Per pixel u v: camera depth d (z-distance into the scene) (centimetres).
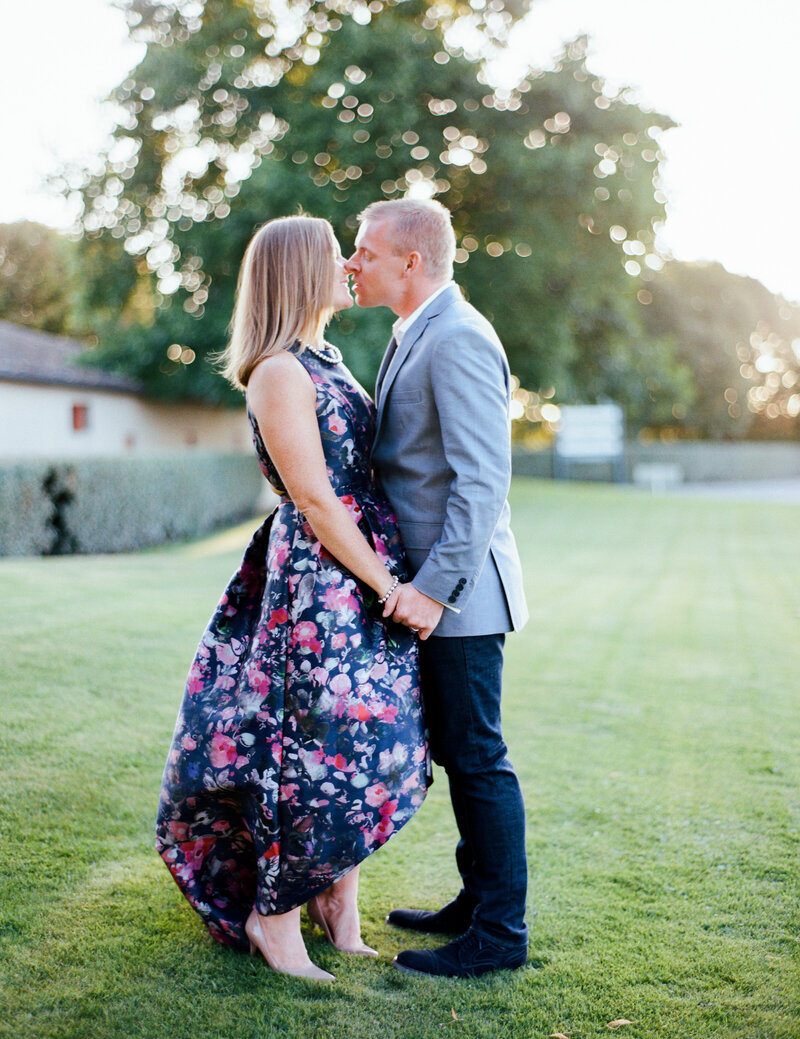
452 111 1534
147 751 311
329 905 205
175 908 216
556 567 1025
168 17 1593
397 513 199
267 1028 172
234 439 2411
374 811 186
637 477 3325
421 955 197
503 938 195
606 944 207
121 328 1812
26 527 1064
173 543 1399
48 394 1670
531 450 3334
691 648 565
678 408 3494
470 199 1661
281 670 183
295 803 182
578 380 2320
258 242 192
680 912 222
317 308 191
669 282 3394
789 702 431
